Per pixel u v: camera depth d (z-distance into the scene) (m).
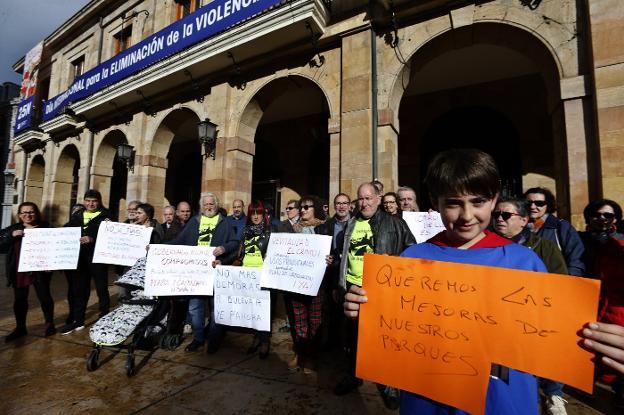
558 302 0.98
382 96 5.95
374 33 6.06
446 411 1.10
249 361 3.27
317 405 2.44
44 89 16.14
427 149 8.47
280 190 10.84
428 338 1.13
